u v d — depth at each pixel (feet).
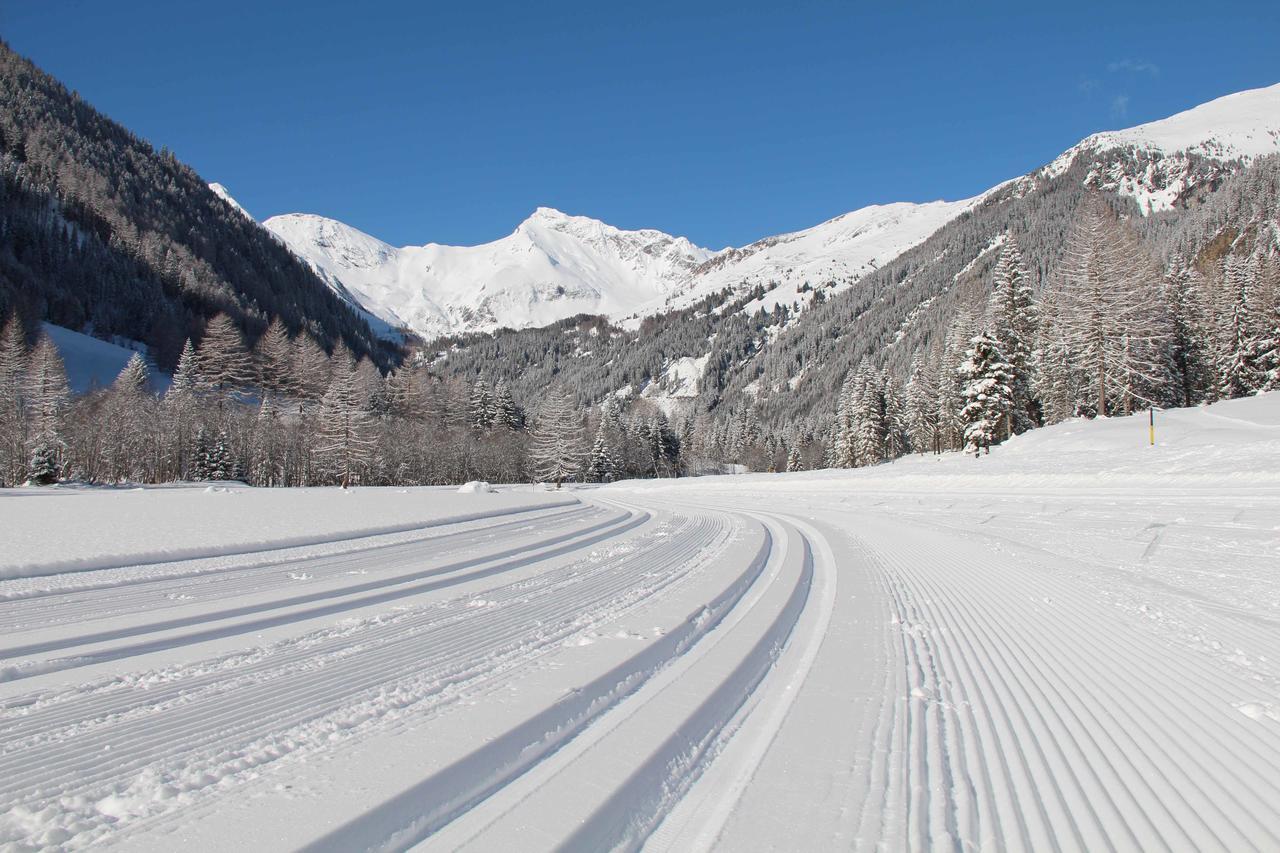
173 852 7.04
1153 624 18.17
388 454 205.98
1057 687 13.07
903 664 14.80
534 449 224.53
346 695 12.39
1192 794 8.70
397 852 7.31
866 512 66.23
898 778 9.27
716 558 31.68
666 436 308.19
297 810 8.00
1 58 570.87
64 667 14.26
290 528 41.57
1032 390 147.64
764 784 9.18
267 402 217.77
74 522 45.16
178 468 179.63
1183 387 149.89
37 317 291.99
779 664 15.28
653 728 11.02
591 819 8.11
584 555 33.04
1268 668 14.08
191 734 10.54
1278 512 41.04
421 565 28.81
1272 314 137.69
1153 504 50.21
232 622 18.37
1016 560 31.37
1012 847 7.48
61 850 7.11
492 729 10.53
